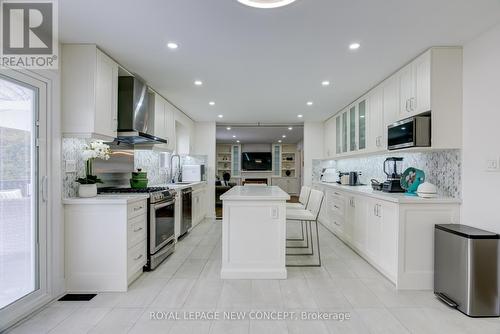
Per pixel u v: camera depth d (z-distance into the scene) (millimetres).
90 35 2395
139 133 3166
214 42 2516
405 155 3740
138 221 2904
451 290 2375
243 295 2535
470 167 2537
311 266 3285
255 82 3633
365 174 5055
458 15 2070
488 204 2348
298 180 11617
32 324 2070
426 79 2682
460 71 2629
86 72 2562
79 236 2625
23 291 2221
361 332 1979
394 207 2732
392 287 2715
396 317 2180
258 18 2111
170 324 2068
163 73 3307
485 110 2367
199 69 3174
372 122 3844
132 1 1892
